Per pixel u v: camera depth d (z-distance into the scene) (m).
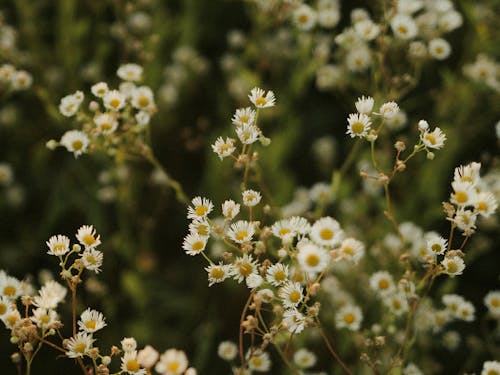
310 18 0.87
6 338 0.87
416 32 0.80
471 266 0.89
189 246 0.66
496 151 0.92
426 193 0.88
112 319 0.88
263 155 0.91
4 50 0.90
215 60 1.14
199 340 0.89
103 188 0.92
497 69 0.88
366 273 0.83
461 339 0.84
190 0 1.01
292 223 0.66
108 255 0.91
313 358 0.74
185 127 1.04
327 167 0.99
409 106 0.90
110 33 1.01
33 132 0.99
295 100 1.03
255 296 0.65
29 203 0.98
